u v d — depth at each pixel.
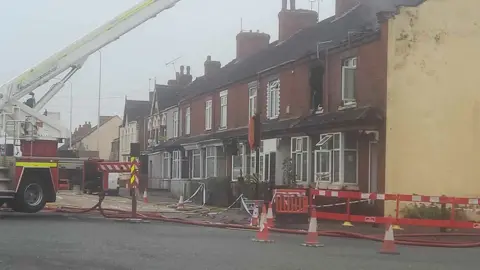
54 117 17.16
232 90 31.52
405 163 18.33
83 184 17.59
